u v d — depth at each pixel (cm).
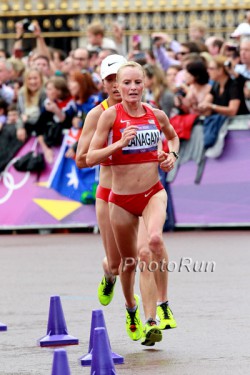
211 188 3888
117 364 1761
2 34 5206
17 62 4166
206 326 2072
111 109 1883
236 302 2345
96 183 3962
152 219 1861
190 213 3903
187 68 3791
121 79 1867
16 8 5219
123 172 1877
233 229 3966
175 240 3616
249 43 3756
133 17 5181
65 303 2403
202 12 5128
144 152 1878
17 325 2139
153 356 1822
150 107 1912
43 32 5244
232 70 3834
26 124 3988
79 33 5191
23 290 2606
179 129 3866
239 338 1947
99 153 1856
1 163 4047
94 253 3350
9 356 1841
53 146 3994
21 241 3791
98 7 5409
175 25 5153
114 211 1892
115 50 3941
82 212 4000
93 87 3884
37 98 3997
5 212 4047
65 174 3997
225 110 3819
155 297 1892
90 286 2645
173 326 1995
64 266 3045
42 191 4019
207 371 1680
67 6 5416
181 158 3897
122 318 2211
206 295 2458
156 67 3816
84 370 1706
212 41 4122
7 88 4097
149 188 1883
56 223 4006
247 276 2758
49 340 1934
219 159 3878
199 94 3816
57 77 3925
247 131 3847
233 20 5116
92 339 1758
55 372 1476
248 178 3866
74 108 3925
